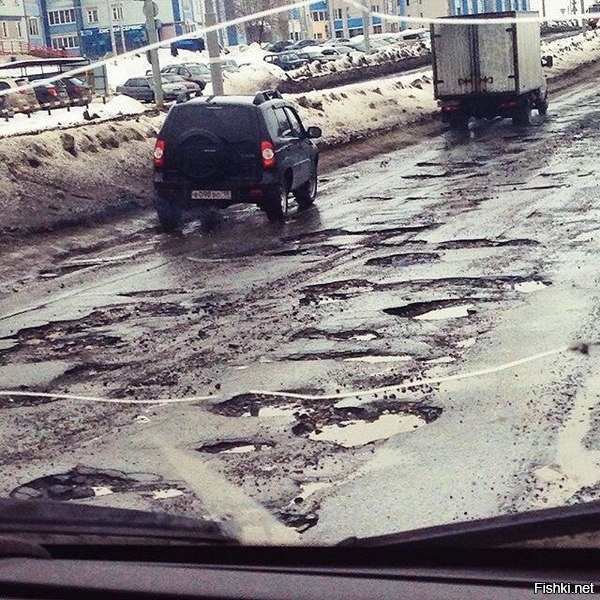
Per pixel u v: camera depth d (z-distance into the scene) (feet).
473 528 7.71
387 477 15.38
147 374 22.79
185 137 45.96
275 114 48.11
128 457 17.03
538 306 26.48
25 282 36.55
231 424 18.72
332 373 21.72
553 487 14.48
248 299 30.45
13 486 15.87
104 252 42.55
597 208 42.27
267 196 45.73
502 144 74.18
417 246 37.27
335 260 35.88
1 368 24.23
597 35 187.11
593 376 20.01
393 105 101.71
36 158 55.83
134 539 8.09
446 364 21.75
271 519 13.33
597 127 79.77
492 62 85.81
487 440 16.78
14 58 168.96
